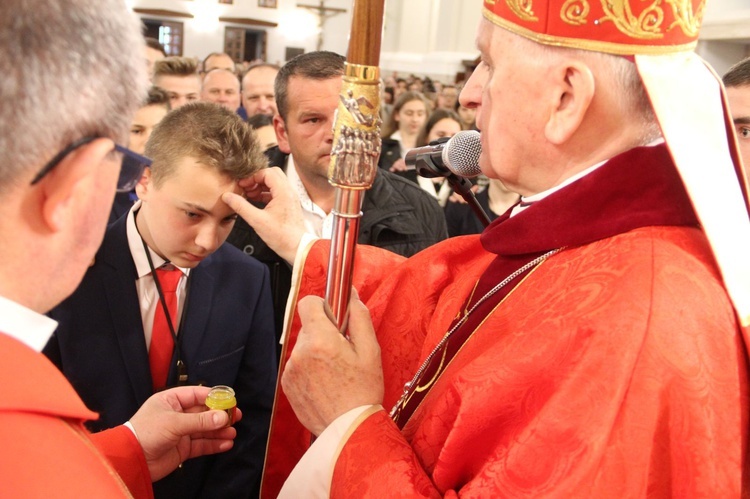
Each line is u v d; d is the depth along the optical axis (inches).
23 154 21.6
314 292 56.1
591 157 37.5
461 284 48.1
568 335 32.4
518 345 34.0
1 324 22.7
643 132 36.5
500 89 37.6
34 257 23.7
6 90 20.9
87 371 55.1
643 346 30.6
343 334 39.2
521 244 39.6
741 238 33.6
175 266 58.4
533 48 36.0
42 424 21.4
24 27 21.0
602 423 30.1
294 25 642.2
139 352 56.0
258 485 67.2
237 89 192.9
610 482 29.7
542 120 36.8
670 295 31.6
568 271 36.1
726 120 36.2
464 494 32.4
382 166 171.3
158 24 615.5
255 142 57.0
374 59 35.1
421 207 85.4
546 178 39.0
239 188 57.0
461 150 50.1
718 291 32.6
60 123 22.0
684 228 35.1
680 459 30.5
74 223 24.5
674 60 34.9
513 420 33.0
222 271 61.8
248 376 63.1
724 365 31.5
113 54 23.6
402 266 53.5
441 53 421.1
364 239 80.2
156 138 54.0
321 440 37.8
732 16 186.7
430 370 43.6
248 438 63.0
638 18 33.8
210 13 621.0
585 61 35.0
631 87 35.3
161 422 44.9
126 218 59.4
